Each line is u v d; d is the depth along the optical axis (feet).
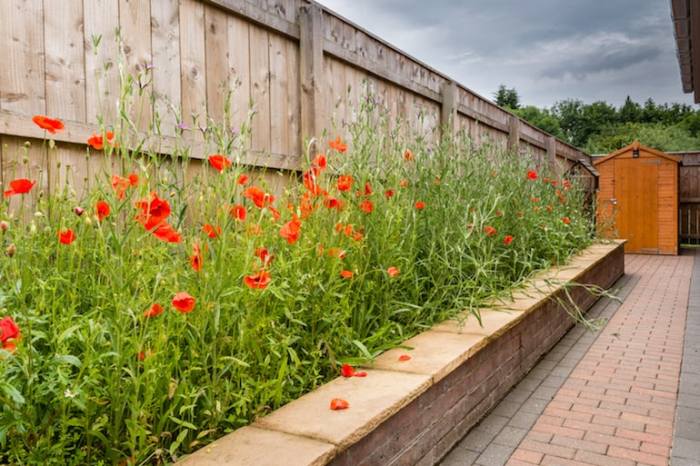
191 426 5.96
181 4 10.73
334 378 8.58
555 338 15.49
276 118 13.01
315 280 8.63
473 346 9.80
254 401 7.11
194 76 10.98
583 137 181.78
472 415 9.96
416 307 10.78
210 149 10.87
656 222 37.86
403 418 7.69
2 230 5.44
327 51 14.37
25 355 5.15
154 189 8.44
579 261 20.30
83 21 9.04
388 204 11.01
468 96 23.32
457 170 15.55
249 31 12.32
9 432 5.12
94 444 5.92
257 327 7.37
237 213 7.41
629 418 10.30
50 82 8.59
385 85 17.52
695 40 20.71
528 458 8.78
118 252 6.04
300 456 5.86
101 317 6.11
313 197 9.56
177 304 5.55
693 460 8.62
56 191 7.70
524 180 18.84
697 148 132.46
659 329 17.03
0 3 7.97
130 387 5.75
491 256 14.37
